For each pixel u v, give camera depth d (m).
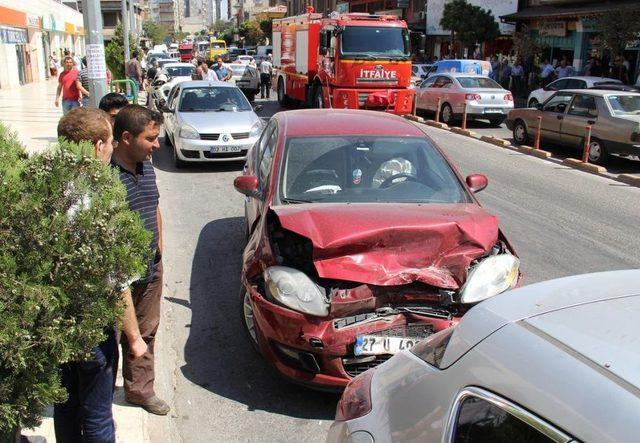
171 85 20.78
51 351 2.38
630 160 14.67
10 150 2.49
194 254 7.37
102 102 5.37
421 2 43.28
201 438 3.92
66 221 2.37
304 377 4.10
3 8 28.16
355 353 3.97
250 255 4.68
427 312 4.11
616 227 8.89
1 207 2.24
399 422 2.25
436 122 20.25
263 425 4.08
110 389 3.08
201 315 5.70
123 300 2.72
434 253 4.26
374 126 5.93
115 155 3.62
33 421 2.47
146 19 108.19
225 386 4.53
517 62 29.92
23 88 30.47
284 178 5.23
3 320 2.18
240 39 99.38
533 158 14.69
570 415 1.70
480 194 10.76
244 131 11.90
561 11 28.55
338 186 5.18
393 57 18.34
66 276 2.39
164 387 4.46
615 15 23.62
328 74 19.00
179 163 12.25
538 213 9.59
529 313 2.18
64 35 49.59
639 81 24.33
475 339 2.15
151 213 3.78
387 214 4.46
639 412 1.61
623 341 1.94
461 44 36.69
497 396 1.91
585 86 20.09
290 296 4.08
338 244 4.09
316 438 3.96
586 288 2.37
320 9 63.06
